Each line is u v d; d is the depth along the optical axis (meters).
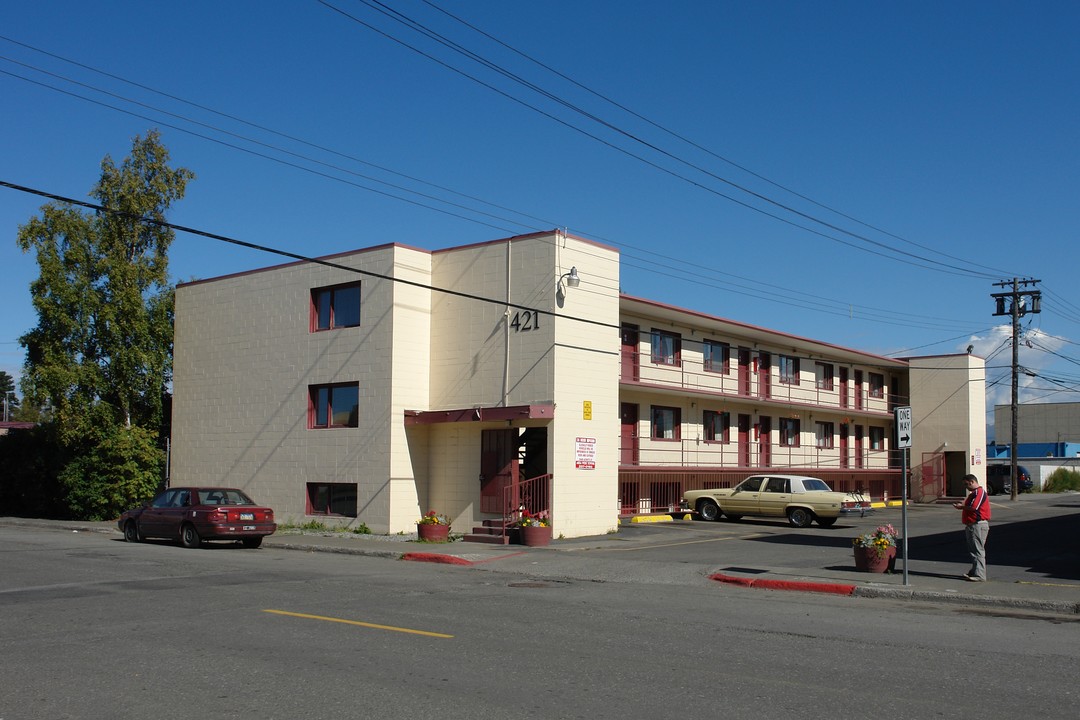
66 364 30.78
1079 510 38.72
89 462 31.25
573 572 17.55
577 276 24.20
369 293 26.02
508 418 23.66
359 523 25.55
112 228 31.77
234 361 29.50
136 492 30.83
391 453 24.97
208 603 12.57
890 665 8.88
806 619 11.91
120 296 31.25
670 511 32.97
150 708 7.13
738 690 7.77
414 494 25.55
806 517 29.47
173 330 32.31
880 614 12.48
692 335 34.81
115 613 11.66
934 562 18.47
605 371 25.36
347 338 26.41
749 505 30.59
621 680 8.09
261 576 15.95
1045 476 61.34
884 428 48.88
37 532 27.02
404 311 25.59
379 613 11.80
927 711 7.14
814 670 8.60
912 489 47.84
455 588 14.78
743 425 37.94
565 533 23.77
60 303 30.75
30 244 30.77
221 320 30.12
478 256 25.61
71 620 11.12
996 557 19.39
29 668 8.50
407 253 25.81
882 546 16.56
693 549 21.58
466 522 25.06
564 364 24.00
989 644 10.14
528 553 20.53
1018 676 8.45
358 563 19.06
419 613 11.85
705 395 33.88
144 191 32.38
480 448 25.06
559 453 23.72
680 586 15.80
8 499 34.91
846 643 10.08
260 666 8.56
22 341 31.20
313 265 27.55
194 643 9.66
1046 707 7.30
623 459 31.39
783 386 39.78
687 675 8.32
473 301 25.55
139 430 31.55
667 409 33.94
